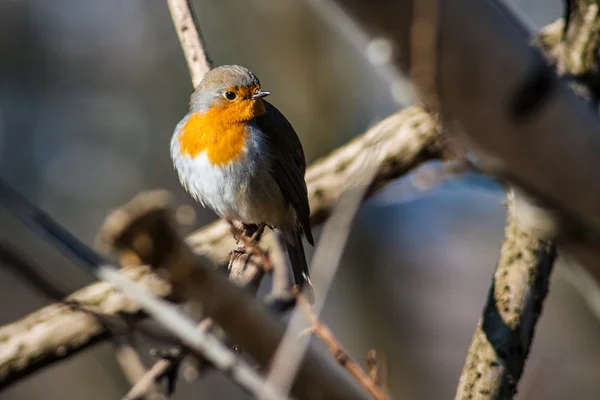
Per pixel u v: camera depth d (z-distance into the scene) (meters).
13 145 23.64
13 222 19.84
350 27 2.52
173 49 22.67
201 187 9.69
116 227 2.97
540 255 6.43
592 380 17.42
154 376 6.39
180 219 3.95
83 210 22.75
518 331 6.26
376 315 18.66
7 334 8.02
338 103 17.77
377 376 4.75
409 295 19.77
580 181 2.77
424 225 20.69
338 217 4.92
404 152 8.53
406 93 2.70
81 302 7.93
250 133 9.59
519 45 2.51
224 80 9.50
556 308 18.02
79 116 23.72
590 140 2.67
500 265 6.54
